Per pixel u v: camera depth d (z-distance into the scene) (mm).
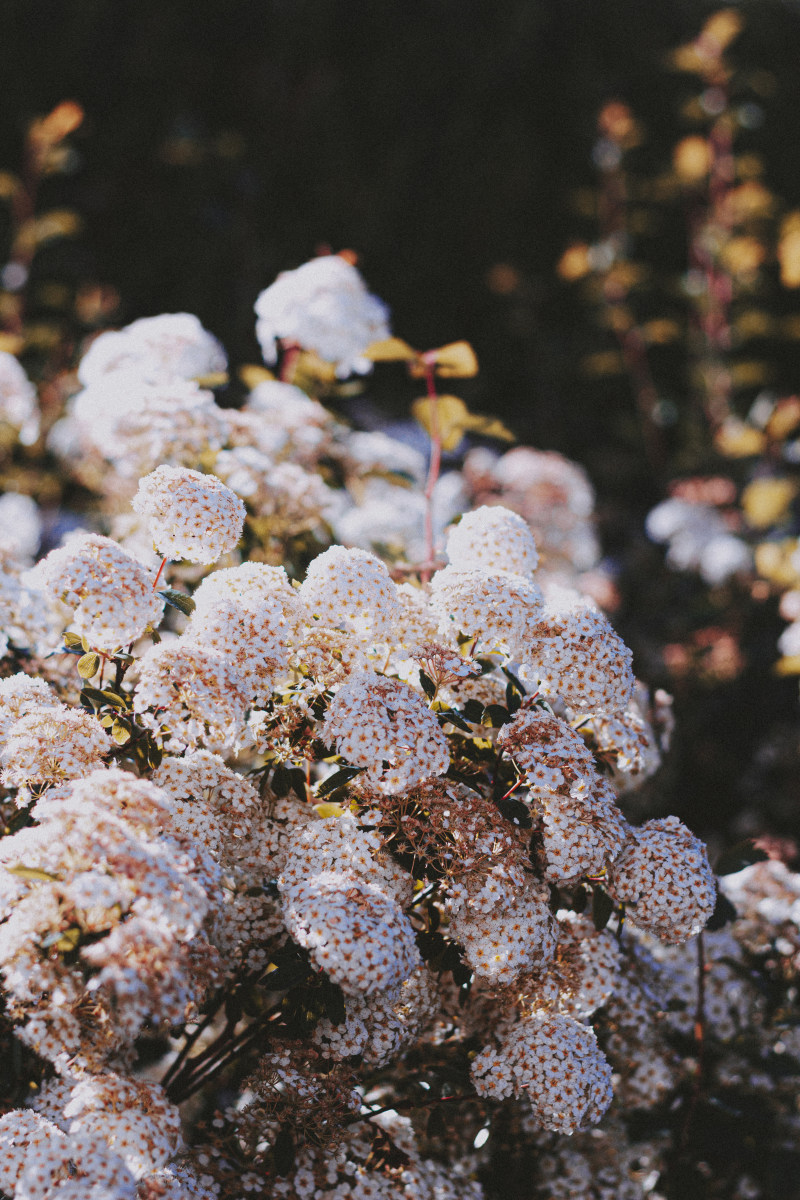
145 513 896
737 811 1679
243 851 900
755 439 1919
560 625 908
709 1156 1013
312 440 1136
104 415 1076
